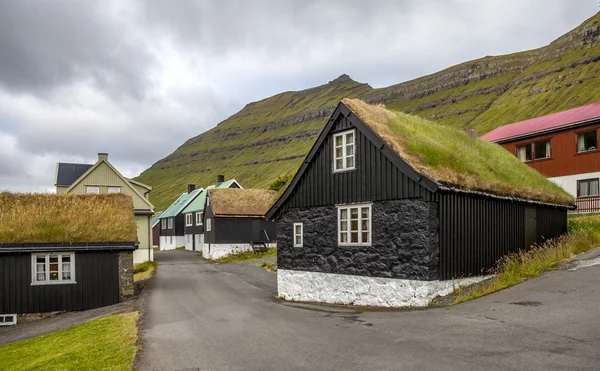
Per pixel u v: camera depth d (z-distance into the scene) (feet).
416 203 44.04
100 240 64.03
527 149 107.14
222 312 48.80
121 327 41.93
